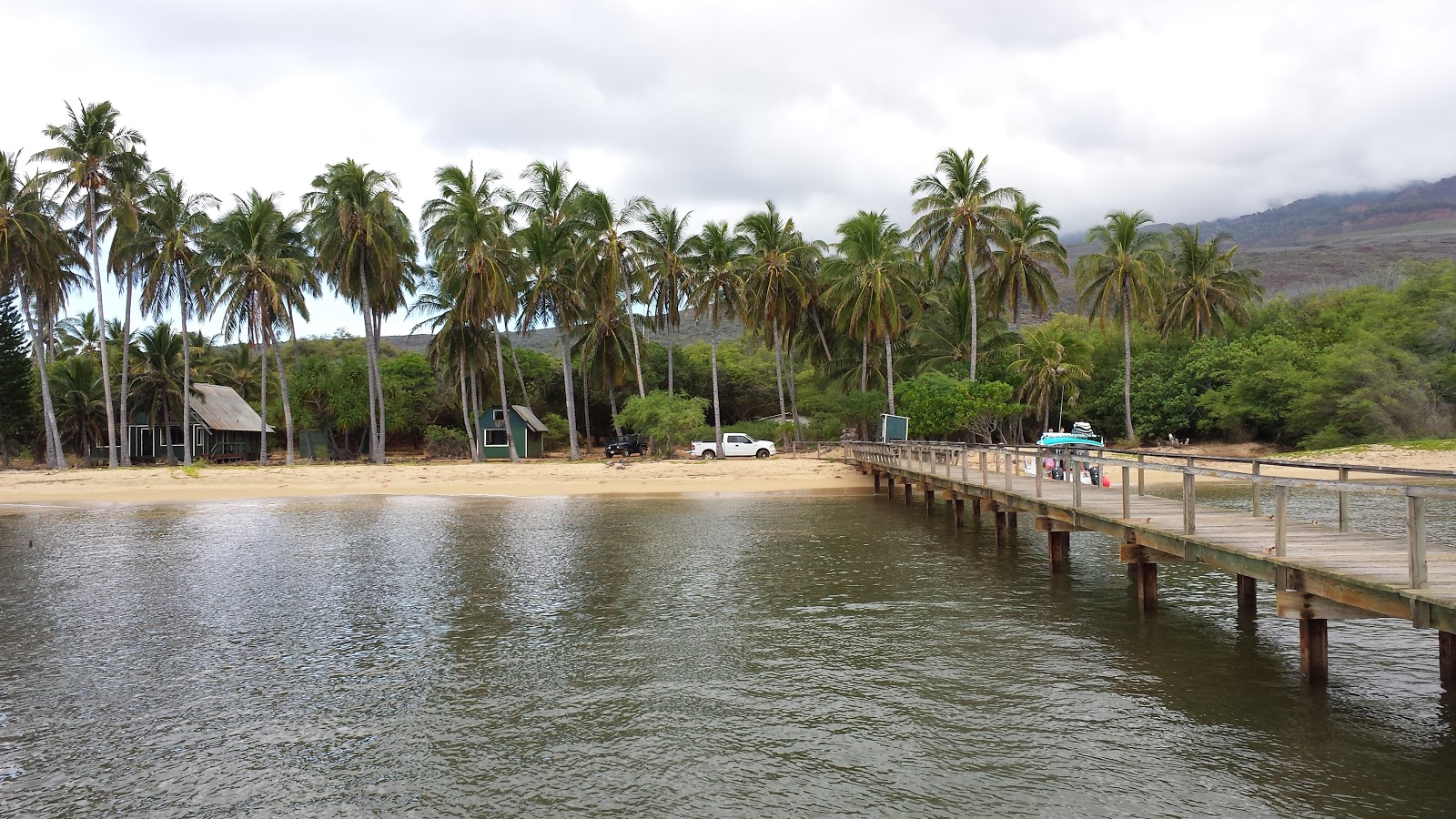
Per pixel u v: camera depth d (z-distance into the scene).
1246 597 12.02
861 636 11.17
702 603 13.19
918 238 44.81
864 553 17.77
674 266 45.91
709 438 50.81
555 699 8.97
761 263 45.34
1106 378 56.41
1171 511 13.37
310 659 10.55
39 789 7.02
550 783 6.98
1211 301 53.97
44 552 18.81
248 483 35.41
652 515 24.78
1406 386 41.66
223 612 13.08
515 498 30.66
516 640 11.27
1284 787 6.58
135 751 7.77
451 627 11.99
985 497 18.56
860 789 6.74
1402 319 46.22
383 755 7.59
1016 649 10.46
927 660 10.06
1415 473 9.95
